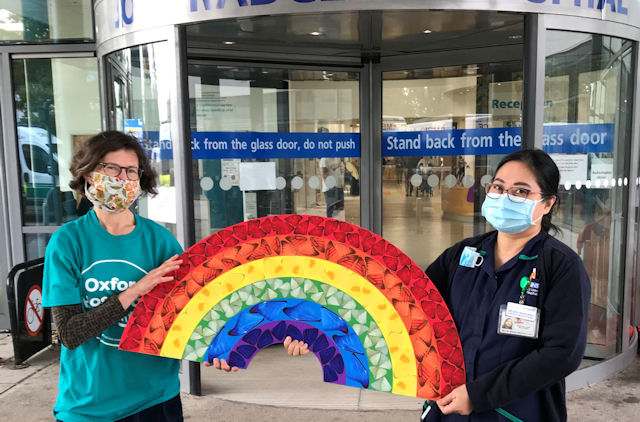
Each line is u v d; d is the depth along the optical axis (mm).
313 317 1877
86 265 1877
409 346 1803
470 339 1774
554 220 3900
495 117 5258
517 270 1743
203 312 1888
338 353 1876
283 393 3941
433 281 2025
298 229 1860
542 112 3543
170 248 2010
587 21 3592
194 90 4914
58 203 5582
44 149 5520
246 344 1904
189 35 4406
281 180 5281
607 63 3920
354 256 1834
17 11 5250
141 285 1801
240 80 5035
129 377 1904
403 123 5531
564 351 1577
